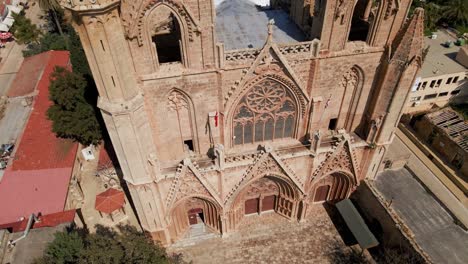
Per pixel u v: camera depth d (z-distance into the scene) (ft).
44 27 319.88
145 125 99.35
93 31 75.15
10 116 200.23
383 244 131.95
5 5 340.59
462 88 223.92
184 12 83.05
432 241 117.80
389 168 142.92
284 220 146.10
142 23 83.20
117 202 150.51
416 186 136.05
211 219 138.00
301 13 112.88
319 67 103.19
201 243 138.62
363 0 115.55
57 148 169.99
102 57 79.71
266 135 122.11
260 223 145.07
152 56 90.22
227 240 139.33
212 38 89.25
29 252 119.85
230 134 116.67
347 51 101.14
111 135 97.45
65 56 242.17
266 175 121.70
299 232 141.49
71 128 167.12
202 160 117.50
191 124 110.42
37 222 134.92
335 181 140.56
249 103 109.29
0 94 245.24
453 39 255.09
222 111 106.22
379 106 114.11
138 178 108.68
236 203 131.23
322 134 125.70
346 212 137.08
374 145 122.11
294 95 109.70
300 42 102.94
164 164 117.39
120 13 79.87
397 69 102.17
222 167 113.60
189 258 134.00
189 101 103.14
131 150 100.07
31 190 150.51
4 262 117.39
